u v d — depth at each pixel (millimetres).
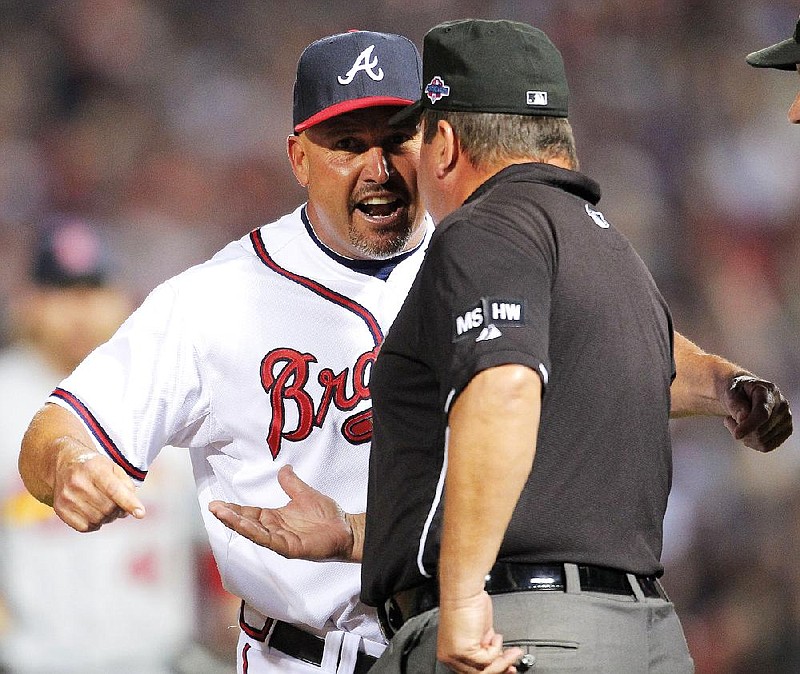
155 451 10859
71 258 14547
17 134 45875
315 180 10812
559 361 8438
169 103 47938
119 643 14102
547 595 8211
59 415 10500
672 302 40438
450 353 7949
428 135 9234
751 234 43156
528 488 8320
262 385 10906
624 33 49469
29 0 48875
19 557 13953
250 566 11141
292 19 51094
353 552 9789
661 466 8844
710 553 28062
